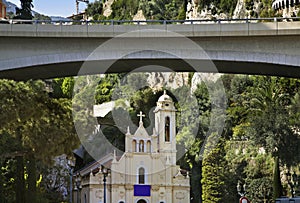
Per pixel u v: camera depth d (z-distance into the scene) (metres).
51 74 39.44
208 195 67.56
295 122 60.44
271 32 34.81
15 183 44.53
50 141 35.53
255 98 68.88
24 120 34.38
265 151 63.97
